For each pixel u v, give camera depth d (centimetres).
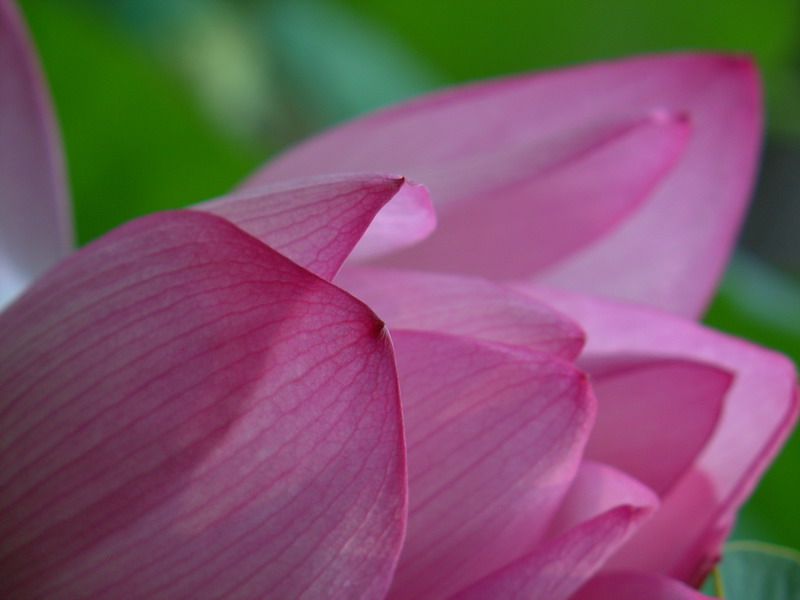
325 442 42
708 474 49
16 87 50
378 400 42
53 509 43
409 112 50
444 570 45
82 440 43
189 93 59
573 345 45
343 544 43
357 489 43
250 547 43
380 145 50
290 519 43
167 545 43
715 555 48
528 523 45
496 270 50
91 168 58
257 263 42
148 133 58
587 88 50
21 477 43
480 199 48
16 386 44
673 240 52
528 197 49
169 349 43
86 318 43
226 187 59
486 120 50
